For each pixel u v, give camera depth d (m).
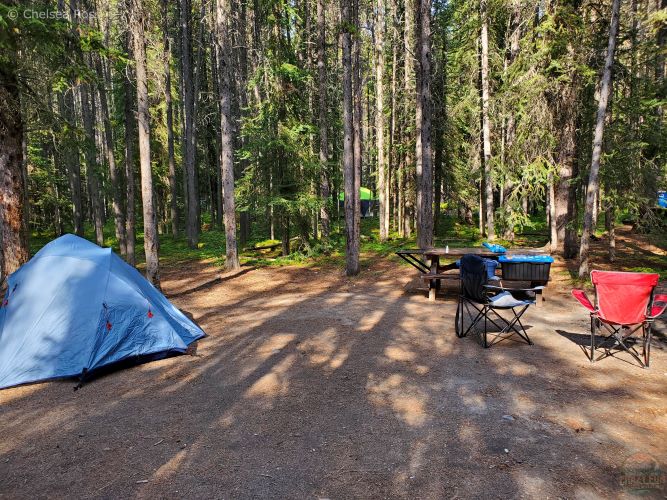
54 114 10.50
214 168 31.97
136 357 6.34
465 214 29.30
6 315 6.34
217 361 6.36
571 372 5.41
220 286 12.76
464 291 6.91
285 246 18.00
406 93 21.14
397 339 7.03
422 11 14.42
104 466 3.68
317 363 6.06
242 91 21.61
